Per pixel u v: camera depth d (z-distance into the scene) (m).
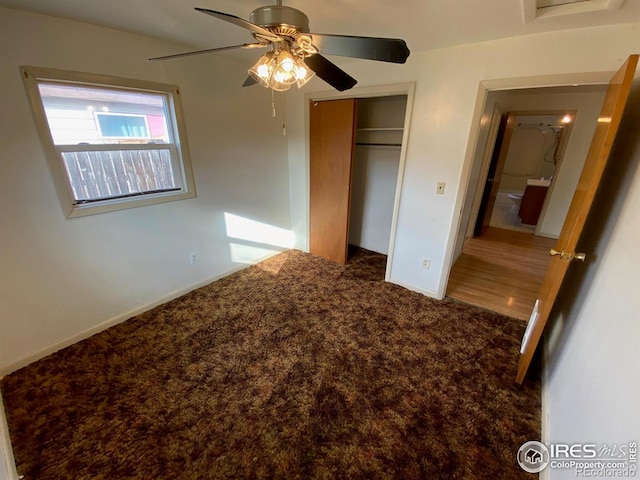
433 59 2.28
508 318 2.50
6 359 1.88
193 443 1.46
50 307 2.03
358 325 2.40
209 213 2.92
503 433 1.51
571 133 4.25
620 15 1.52
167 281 2.71
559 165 4.43
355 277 3.26
